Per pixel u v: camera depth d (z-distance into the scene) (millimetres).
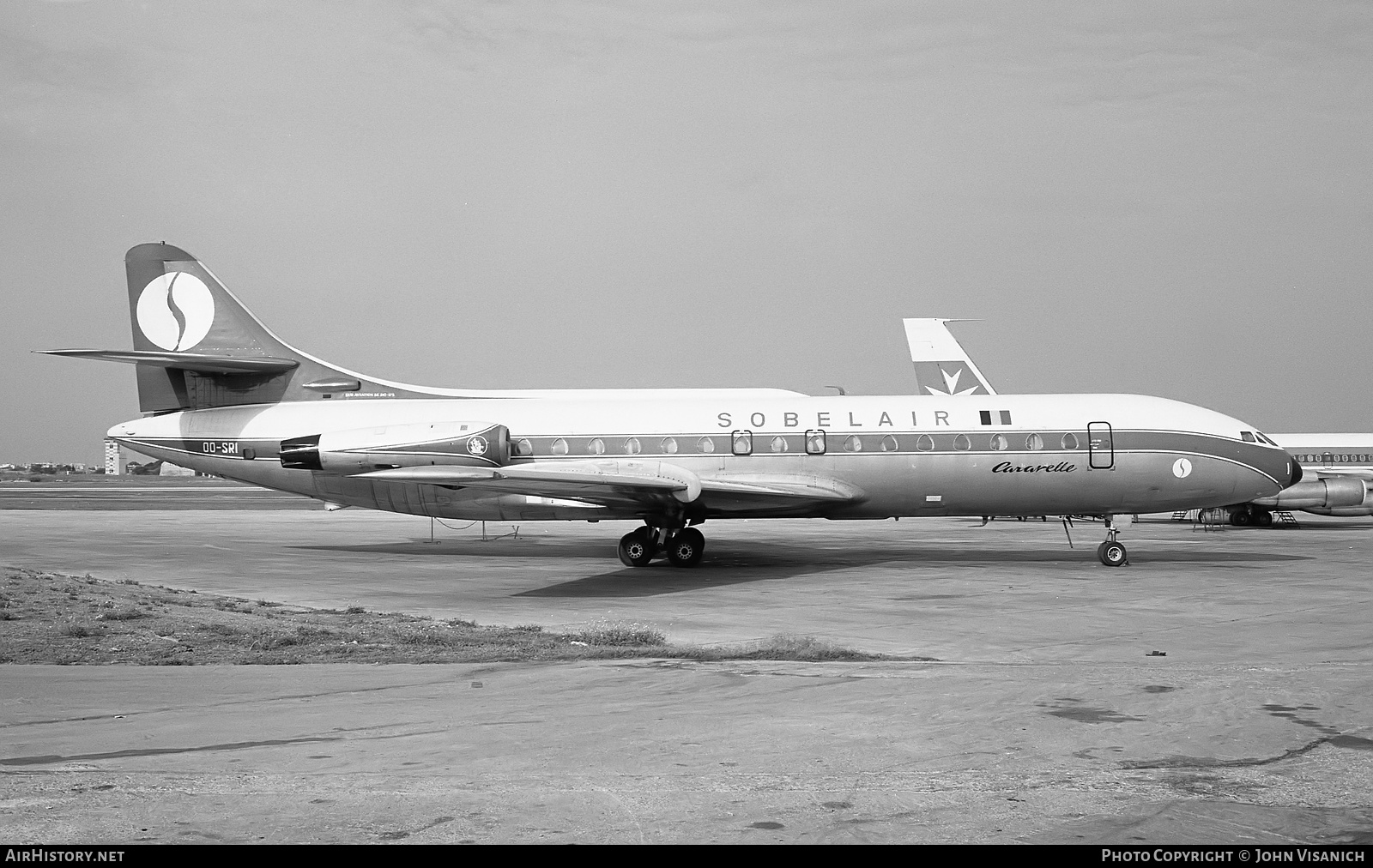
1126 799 7965
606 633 16484
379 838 7168
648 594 22719
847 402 29375
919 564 28516
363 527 45312
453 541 37531
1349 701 11188
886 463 28453
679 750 9398
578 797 8062
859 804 7887
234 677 13211
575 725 10422
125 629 17031
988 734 9891
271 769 8852
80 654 14883
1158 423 28453
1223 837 7168
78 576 26453
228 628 16984
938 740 9703
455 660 14359
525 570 27656
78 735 10133
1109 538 28484
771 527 45438
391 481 28516
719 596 22219
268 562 30094
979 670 13320
